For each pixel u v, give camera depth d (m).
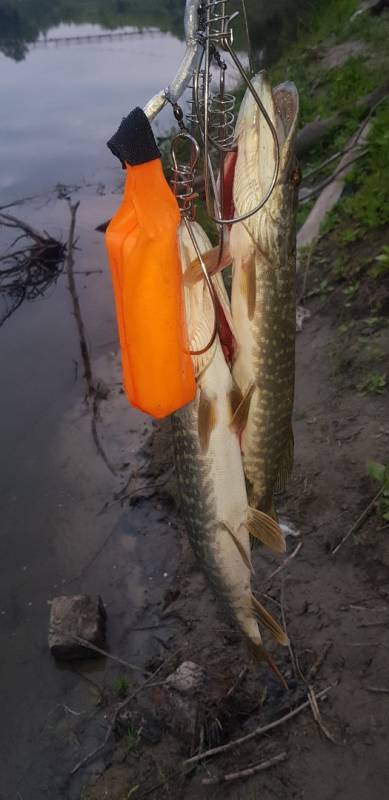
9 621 1.00
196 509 0.49
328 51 2.95
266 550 0.96
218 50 0.42
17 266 2.23
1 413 1.50
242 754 0.73
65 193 2.89
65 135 3.74
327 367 1.27
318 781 0.68
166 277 0.38
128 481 1.22
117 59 6.15
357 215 1.53
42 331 1.86
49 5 11.34
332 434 1.11
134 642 0.92
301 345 1.36
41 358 1.72
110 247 0.39
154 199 0.38
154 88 4.77
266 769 0.70
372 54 2.64
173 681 0.81
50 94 4.79
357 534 0.93
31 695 0.89
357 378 1.21
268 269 0.45
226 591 0.51
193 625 0.91
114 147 0.37
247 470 0.51
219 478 0.48
